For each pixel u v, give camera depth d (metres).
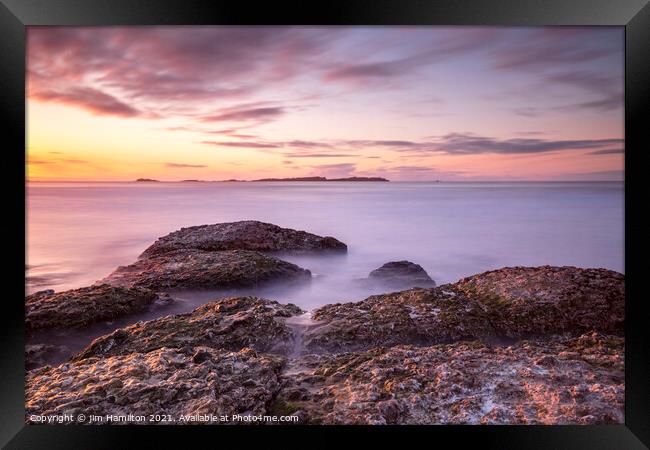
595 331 9.51
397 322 10.01
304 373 8.00
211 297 13.76
